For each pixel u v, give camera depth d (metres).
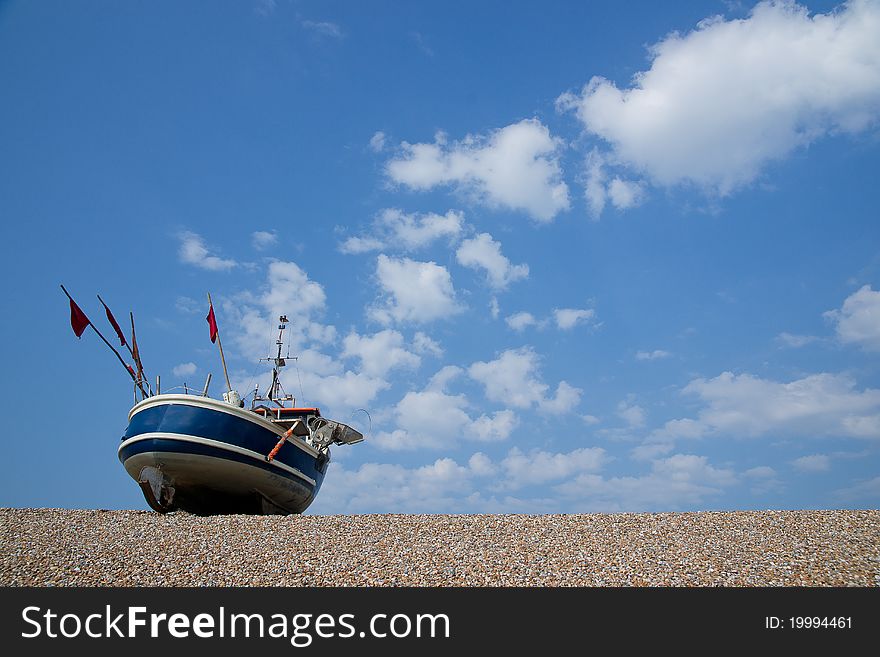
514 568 12.17
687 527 14.91
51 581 11.81
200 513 23.75
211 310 25.16
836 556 12.26
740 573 11.59
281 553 13.44
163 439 21.39
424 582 11.52
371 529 15.55
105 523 17.00
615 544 13.66
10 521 17.08
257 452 22.59
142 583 11.72
